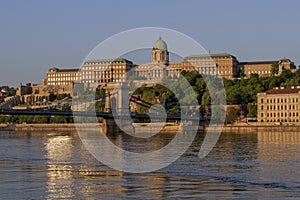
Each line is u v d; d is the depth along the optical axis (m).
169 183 76.81
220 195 67.94
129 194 69.19
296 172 86.88
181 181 78.44
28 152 134.12
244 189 71.75
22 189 73.06
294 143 164.38
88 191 71.25
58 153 128.62
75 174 86.69
